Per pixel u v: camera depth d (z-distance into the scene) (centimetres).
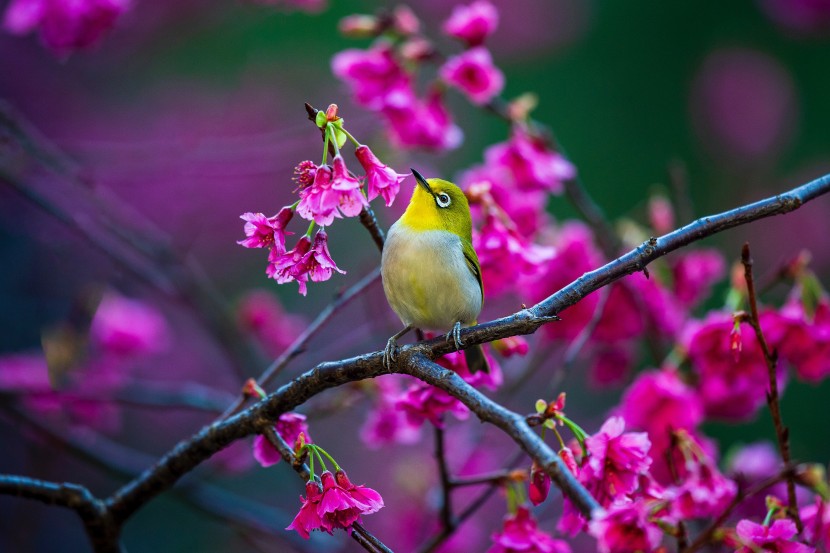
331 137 486
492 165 886
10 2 1561
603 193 1958
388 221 1230
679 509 643
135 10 1623
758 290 795
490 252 744
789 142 1948
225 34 1744
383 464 1454
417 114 894
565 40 1958
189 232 1523
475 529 1113
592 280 534
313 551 1012
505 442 1104
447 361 675
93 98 1644
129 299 1386
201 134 1638
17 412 942
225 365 1538
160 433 1463
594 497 535
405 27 900
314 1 1231
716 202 1936
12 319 1344
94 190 1066
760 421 1655
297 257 492
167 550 1410
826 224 1764
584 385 1527
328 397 973
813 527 595
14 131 992
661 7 2039
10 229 1309
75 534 1352
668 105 2003
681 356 870
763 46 2009
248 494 1461
